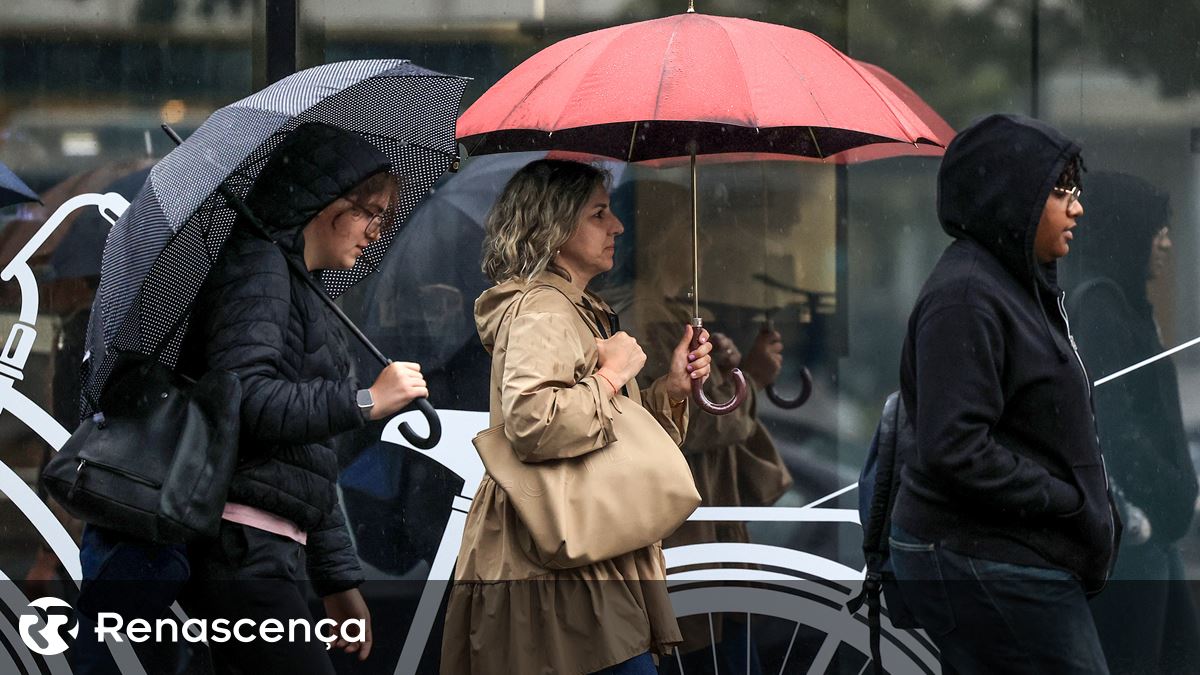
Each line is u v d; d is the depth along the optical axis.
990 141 9.03
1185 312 13.88
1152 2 13.77
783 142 11.84
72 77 13.77
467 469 13.79
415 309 13.79
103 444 8.92
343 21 13.83
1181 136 13.85
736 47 9.88
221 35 13.81
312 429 9.01
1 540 13.92
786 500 13.90
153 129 13.81
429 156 10.95
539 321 9.48
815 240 13.79
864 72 10.34
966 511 8.99
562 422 9.22
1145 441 13.95
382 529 13.81
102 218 13.80
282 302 9.25
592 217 10.07
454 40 13.84
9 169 13.08
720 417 13.88
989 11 13.81
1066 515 8.85
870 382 13.85
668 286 13.77
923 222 13.77
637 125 11.55
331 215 9.87
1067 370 8.90
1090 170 13.90
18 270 13.78
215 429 8.88
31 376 13.83
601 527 9.35
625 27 10.42
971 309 8.75
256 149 9.46
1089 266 13.92
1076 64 13.84
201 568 9.30
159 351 9.25
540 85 10.04
